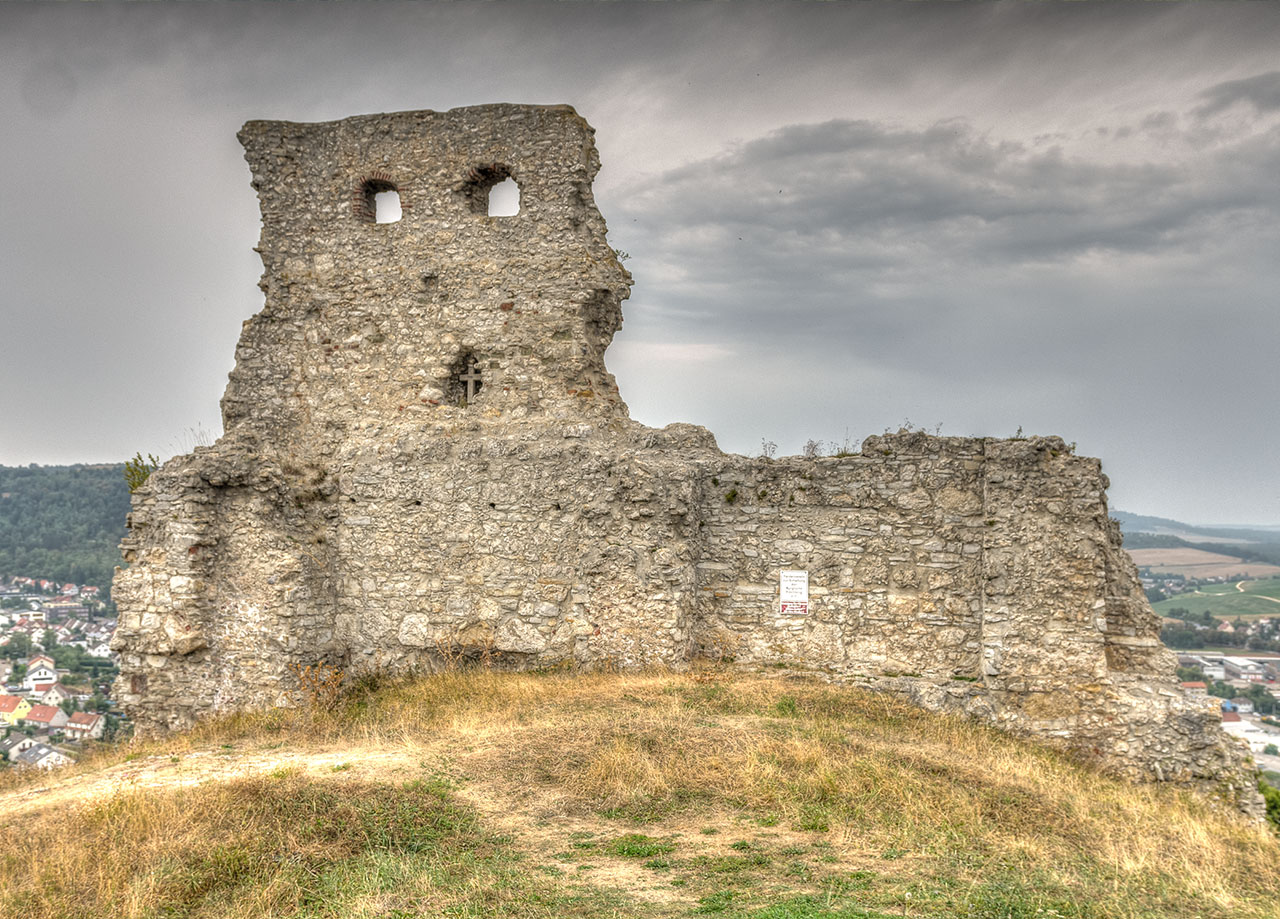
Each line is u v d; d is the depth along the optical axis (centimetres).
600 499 1574
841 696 1406
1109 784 1257
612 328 1784
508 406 1700
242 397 1783
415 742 1224
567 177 1689
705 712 1295
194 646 1588
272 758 1221
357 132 1792
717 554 1625
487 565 1636
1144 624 1516
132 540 1641
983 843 891
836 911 716
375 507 1703
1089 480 1413
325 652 1677
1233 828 1154
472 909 739
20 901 770
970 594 1498
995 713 1416
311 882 802
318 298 1791
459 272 1731
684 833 912
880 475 1548
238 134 1836
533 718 1273
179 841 862
